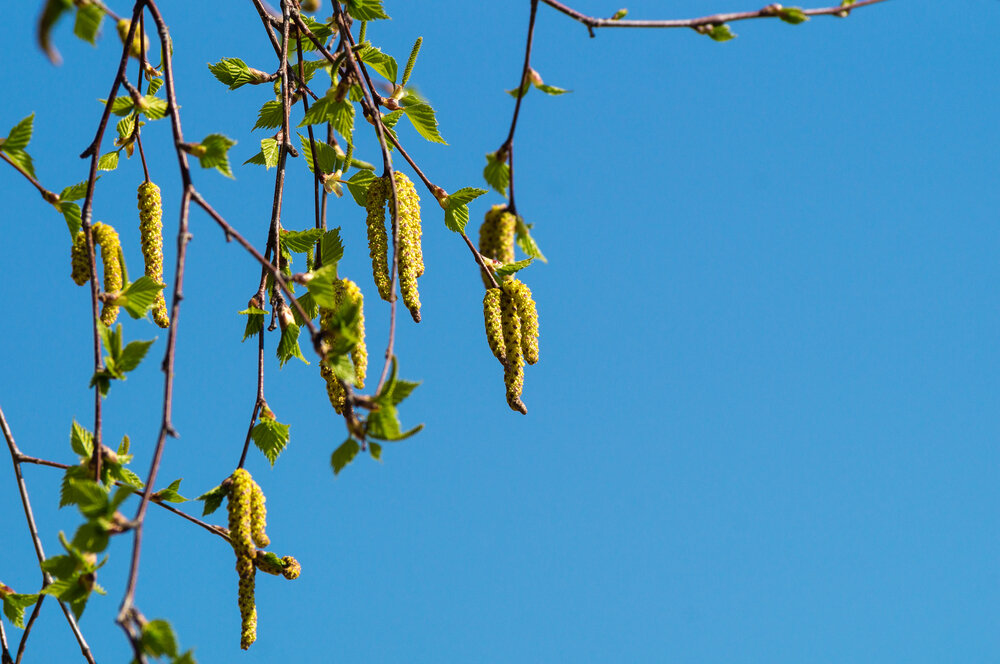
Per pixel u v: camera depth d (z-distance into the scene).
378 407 1.19
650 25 1.21
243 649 1.22
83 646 1.22
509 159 1.24
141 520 1.17
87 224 1.22
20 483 1.24
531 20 1.21
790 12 1.21
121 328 1.21
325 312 1.24
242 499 1.23
